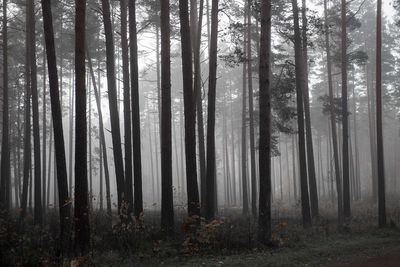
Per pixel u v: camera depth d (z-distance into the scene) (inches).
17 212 954.1
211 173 635.5
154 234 516.7
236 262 416.5
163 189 556.1
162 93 572.7
